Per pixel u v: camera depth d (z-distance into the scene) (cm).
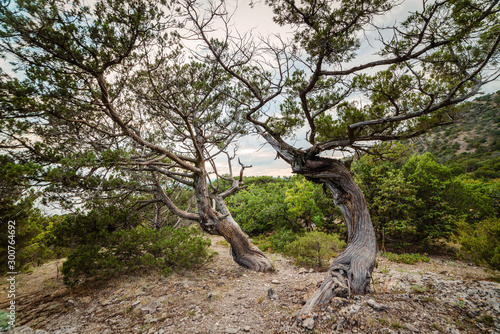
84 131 641
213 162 979
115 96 622
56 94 517
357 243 554
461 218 1123
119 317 452
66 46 429
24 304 545
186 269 788
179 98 755
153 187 955
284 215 1543
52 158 576
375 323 336
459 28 370
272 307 473
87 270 646
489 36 385
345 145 662
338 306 400
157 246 759
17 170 447
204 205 868
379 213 1243
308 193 1333
